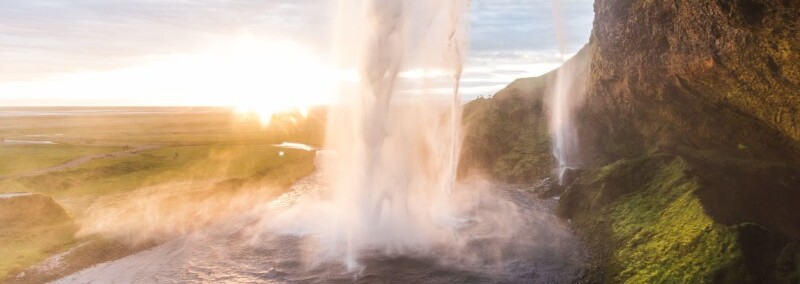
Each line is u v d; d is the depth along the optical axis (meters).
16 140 90.88
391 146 29.09
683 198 24.55
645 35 33.03
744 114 29.17
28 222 30.39
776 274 17.67
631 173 30.05
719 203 24.08
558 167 43.78
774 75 23.28
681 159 28.86
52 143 82.38
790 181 27.17
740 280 17.50
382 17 27.39
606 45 38.78
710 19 25.03
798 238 22.39
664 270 19.80
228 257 26.52
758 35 21.69
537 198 38.72
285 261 25.53
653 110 37.53
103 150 70.12
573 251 26.16
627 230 25.17
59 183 44.19
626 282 20.59
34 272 24.86
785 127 26.02
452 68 35.72
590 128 47.44
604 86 42.19
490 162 50.44
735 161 30.05
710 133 32.91
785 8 18.94
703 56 27.11
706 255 19.03
